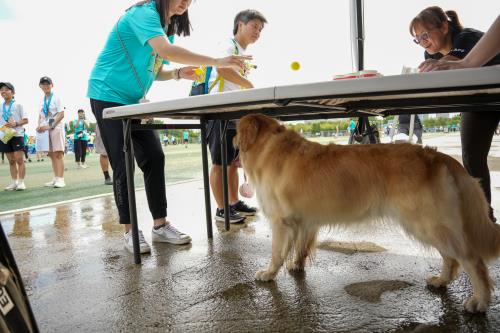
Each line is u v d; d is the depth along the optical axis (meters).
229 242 3.23
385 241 3.05
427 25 2.76
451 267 2.10
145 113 2.41
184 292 2.22
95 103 2.91
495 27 1.58
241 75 3.80
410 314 1.84
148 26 2.66
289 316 1.88
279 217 2.26
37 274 2.65
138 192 6.45
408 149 1.92
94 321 1.92
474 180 1.83
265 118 2.41
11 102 7.01
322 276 2.38
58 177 7.42
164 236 3.28
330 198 2.04
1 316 1.12
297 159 2.16
